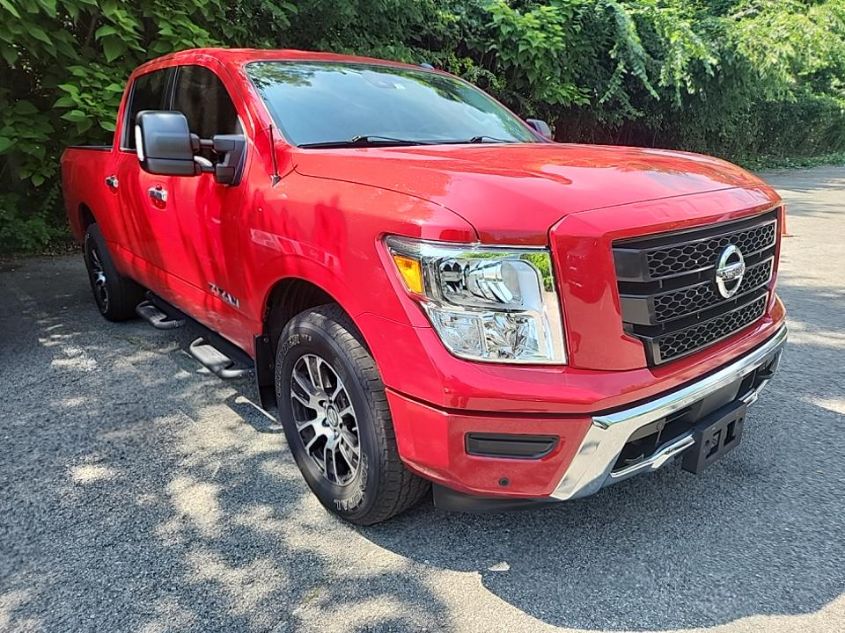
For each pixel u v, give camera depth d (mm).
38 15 5859
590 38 12234
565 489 1982
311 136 2844
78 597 2107
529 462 1942
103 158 4387
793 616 2041
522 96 11547
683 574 2238
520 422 1905
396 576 2229
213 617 2033
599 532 2471
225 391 3707
